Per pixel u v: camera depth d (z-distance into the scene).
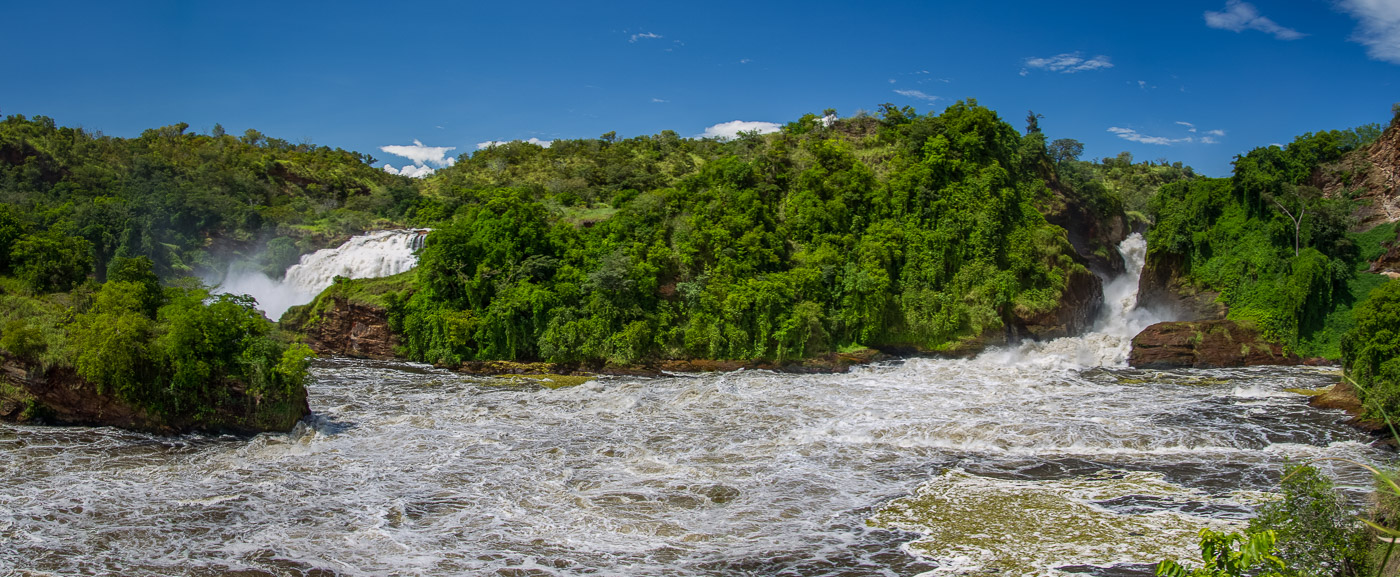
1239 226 68.06
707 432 35.91
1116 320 74.38
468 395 44.31
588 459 31.66
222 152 119.69
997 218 66.62
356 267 74.69
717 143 107.19
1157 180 120.50
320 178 118.62
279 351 36.34
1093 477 29.41
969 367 55.75
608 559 22.11
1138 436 33.94
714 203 65.06
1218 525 24.17
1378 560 16.33
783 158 73.19
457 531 24.08
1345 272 61.84
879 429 35.59
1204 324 59.72
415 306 57.56
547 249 60.38
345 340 58.94
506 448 33.16
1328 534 16.95
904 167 72.19
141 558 21.77
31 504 25.72
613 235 61.59
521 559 22.05
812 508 26.23
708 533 24.06
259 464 30.61
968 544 23.08
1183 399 43.56
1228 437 34.06
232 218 85.88
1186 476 29.33
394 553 22.34
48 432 34.22
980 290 63.59
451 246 57.84
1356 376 38.53
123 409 34.81
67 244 49.91
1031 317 64.12
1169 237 71.94
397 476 29.30
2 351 35.53
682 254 60.88
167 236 81.69
